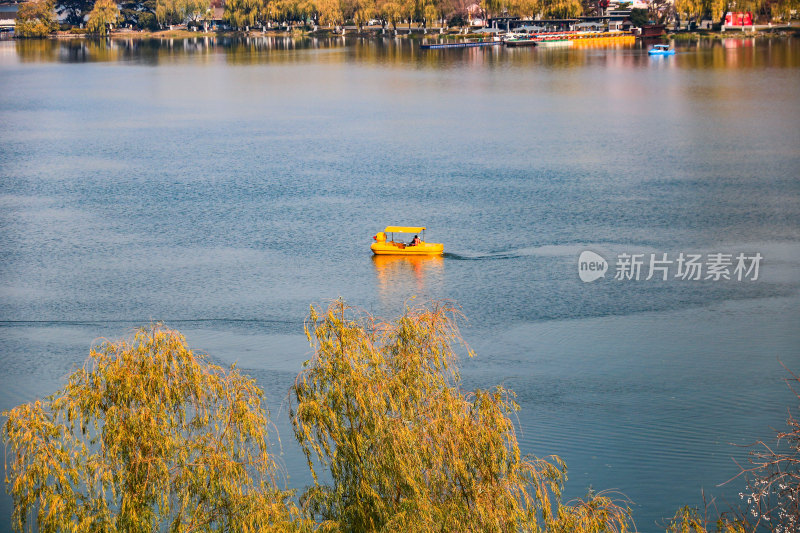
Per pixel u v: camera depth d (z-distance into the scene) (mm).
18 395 61000
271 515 28953
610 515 31922
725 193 114375
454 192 119250
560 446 52219
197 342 68688
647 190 117312
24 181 131875
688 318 71375
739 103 198250
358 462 29797
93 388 29781
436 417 29953
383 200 115500
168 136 175625
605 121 179750
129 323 73312
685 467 49312
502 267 85438
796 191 114688
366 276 83750
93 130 185125
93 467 29031
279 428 54312
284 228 102125
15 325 72875
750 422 54344
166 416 29844
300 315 74000
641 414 55469
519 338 68125
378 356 31375
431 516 28375
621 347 65812
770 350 64625
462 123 182750
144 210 112438
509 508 29531
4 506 45594
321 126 184375
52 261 90438
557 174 129250
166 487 28766
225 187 126000
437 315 33312
